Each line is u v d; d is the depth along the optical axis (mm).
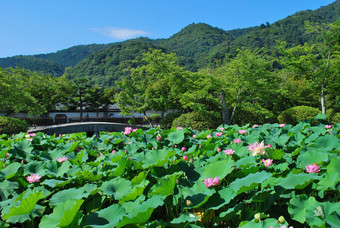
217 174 1982
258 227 1402
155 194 1746
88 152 3148
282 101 16281
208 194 1678
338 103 15125
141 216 1419
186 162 2346
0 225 1637
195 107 9992
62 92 29516
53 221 1493
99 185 2178
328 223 1278
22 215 1671
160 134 3891
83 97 30547
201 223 1597
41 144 3588
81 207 1959
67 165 2424
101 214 1570
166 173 2191
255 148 2191
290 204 1545
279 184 1694
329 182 1674
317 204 1479
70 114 31375
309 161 2191
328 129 3615
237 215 1694
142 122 23500
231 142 3145
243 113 10508
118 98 16719
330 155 2225
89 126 7137
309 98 17078
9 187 2119
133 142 3506
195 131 4422
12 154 3016
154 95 15125
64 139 4172
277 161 2381
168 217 1810
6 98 14930
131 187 1979
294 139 3238
